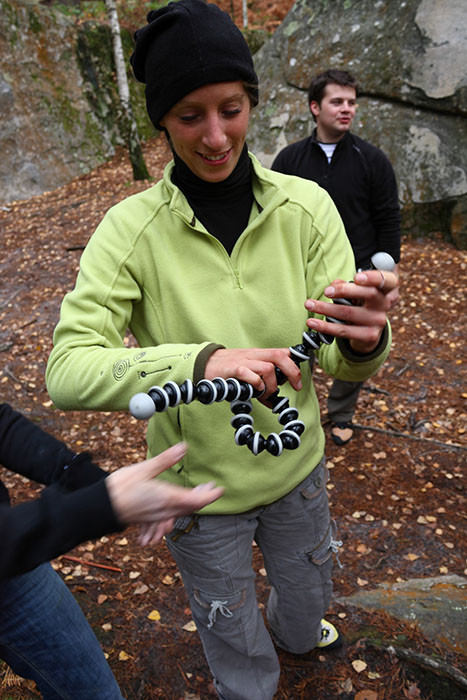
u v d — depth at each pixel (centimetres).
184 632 262
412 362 488
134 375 121
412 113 684
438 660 229
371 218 325
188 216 141
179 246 144
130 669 246
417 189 683
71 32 1203
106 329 140
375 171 311
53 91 1157
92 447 418
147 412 104
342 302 121
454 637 241
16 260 784
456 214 664
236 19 1691
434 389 450
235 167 143
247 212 149
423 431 403
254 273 146
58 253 791
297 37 753
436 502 335
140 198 149
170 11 120
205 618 169
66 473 137
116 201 969
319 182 315
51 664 154
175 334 147
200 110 125
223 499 155
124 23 1326
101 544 319
